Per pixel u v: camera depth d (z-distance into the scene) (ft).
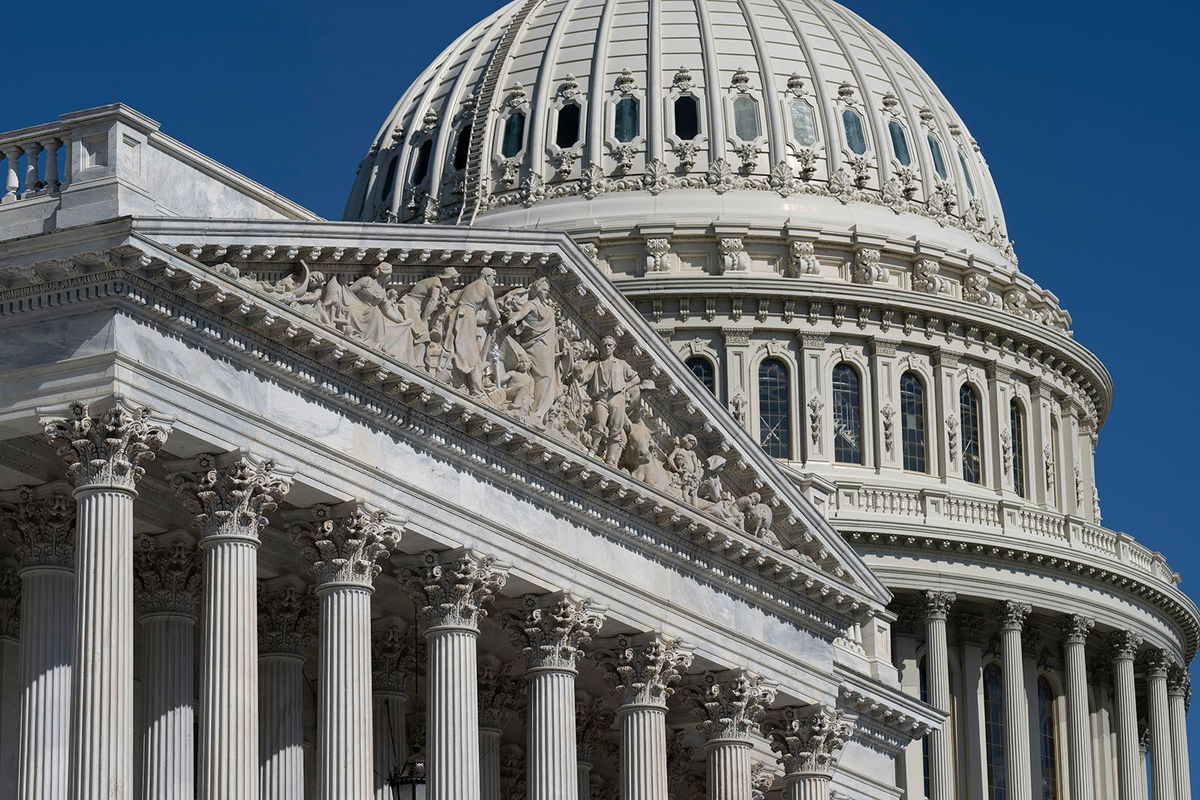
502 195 537.24
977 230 555.69
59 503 248.93
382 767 287.69
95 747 223.71
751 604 314.96
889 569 499.92
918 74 579.48
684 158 531.91
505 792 320.91
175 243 234.17
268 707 270.46
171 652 258.57
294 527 257.14
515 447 274.16
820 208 532.73
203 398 239.09
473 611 268.62
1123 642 528.22
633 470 295.69
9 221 233.76
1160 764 535.19
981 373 536.42
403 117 573.74
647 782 293.23
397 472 261.24
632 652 295.28
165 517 259.39
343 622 254.06
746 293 516.32
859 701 374.63
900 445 520.83
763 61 548.31
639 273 520.83
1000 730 514.68
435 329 266.77
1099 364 565.94
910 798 492.13
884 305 522.47
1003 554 508.12
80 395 229.66
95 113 233.55
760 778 342.03
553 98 543.80
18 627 260.42
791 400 516.73
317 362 251.39
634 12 557.74
